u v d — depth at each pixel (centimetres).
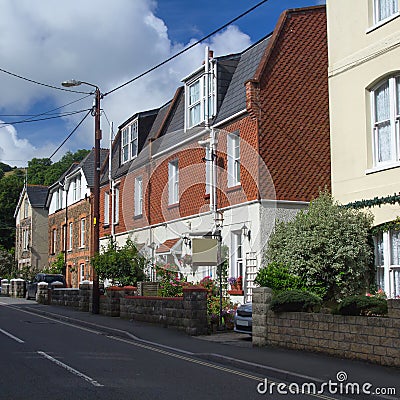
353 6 1484
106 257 2288
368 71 1424
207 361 1134
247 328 1419
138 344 1391
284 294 1234
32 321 1995
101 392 796
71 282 3778
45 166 7419
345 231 1402
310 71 1902
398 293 1326
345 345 1076
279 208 1791
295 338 1197
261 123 1814
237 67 2098
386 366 988
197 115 2192
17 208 5316
